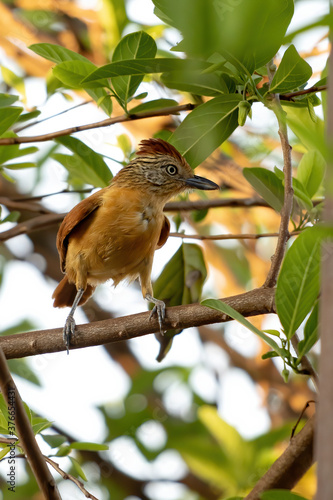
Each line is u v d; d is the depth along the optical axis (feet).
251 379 45.85
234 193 49.16
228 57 20.49
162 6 16.60
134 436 39.45
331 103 9.93
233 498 23.71
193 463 31.42
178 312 25.26
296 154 47.19
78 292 33.91
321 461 9.63
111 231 33.19
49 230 51.31
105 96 27.73
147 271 34.83
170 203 37.73
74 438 39.52
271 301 23.13
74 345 26.48
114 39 37.58
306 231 18.53
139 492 38.17
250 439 31.83
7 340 26.86
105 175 35.42
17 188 48.52
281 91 22.72
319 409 9.96
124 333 25.89
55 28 46.78
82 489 22.30
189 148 25.48
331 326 10.11
